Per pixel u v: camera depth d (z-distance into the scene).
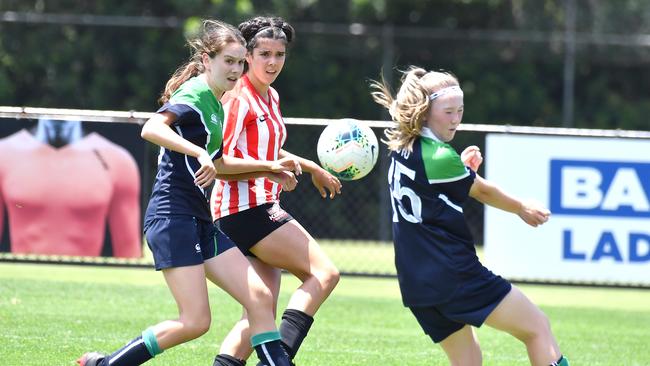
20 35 76.75
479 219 62.00
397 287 41.69
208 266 19.14
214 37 19.14
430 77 18.77
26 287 34.97
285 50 21.47
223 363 20.31
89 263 38.28
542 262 38.31
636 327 33.06
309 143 66.12
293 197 65.81
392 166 18.98
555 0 85.94
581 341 29.89
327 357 25.62
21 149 37.97
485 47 80.56
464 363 19.27
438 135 18.89
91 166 38.06
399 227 18.81
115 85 76.62
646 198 37.97
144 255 42.00
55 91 76.44
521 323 18.27
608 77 82.50
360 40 79.25
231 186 21.11
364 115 79.19
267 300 19.03
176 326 18.59
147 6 79.56
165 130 18.36
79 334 27.00
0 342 25.50
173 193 18.86
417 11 83.31
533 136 38.25
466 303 18.19
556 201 38.28
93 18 74.19
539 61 81.44
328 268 20.91
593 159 38.12
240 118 21.06
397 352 26.69
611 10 84.31
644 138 37.88
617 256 38.16
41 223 38.06
